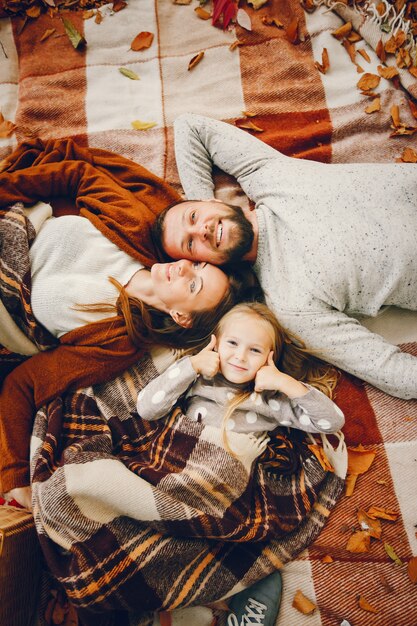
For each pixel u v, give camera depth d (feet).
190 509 3.11
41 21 4.77
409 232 3.52
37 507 3.06
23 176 3.94
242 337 3.51
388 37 4.53
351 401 3.75
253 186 4.03
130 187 4.21
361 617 3.09
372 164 3.82
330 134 4.44
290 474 3.54
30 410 3.63
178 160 4.25
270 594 3.18
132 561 3.00
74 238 3.83
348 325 3.57
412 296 3.71
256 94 4.59
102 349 3.63
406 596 3.13
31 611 3.13
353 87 4.55
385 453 3.56
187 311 3.67
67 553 3.11
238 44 4.70
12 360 3.83
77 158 4.26
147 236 3.94
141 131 4.53
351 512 3.43
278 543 3.31
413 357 3.58
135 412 3.72
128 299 3.74
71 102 4.59
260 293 4.01
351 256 3.48
